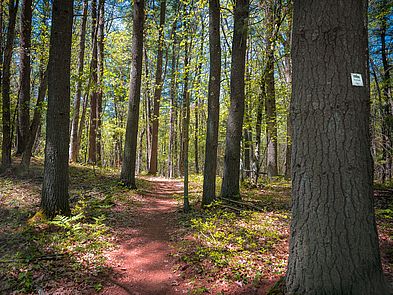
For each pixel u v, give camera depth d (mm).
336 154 2688
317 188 2752
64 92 6809
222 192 8898
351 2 2768
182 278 4570
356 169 2672
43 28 11516
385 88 14969
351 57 2736
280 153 27250
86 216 7258
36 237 5672
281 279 3436
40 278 4332
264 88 11609
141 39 11758
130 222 7484
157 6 19828
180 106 24359
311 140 2799
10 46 9969
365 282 2621
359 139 2701
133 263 5234
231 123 8836
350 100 2695
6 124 10367
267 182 13617
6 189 8711
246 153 14695
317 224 2746
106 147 34594
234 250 5195
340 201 2670
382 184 11305
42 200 6762
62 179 6828
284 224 6602
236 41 8797
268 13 10539
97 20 16656
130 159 11609
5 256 4863
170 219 7914
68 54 6832
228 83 13492
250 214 7449
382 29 13859
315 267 2742
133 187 11578
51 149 6734
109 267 4988
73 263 4891
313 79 2803
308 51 2846
